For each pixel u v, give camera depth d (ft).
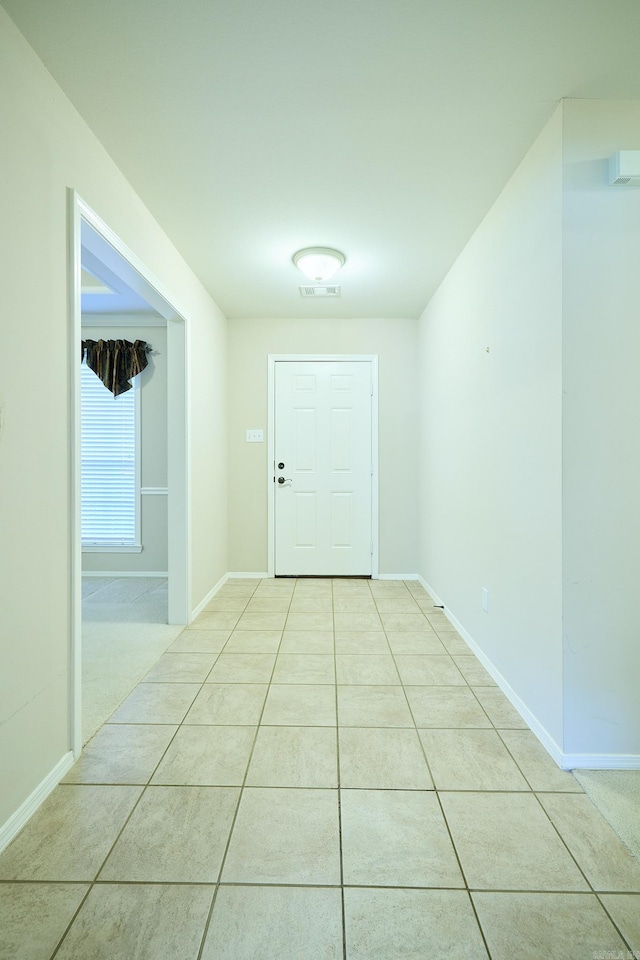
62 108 5.36
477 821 4.66
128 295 12.97
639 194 5.42
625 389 5.41
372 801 4.93
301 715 6.57
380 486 14.10
